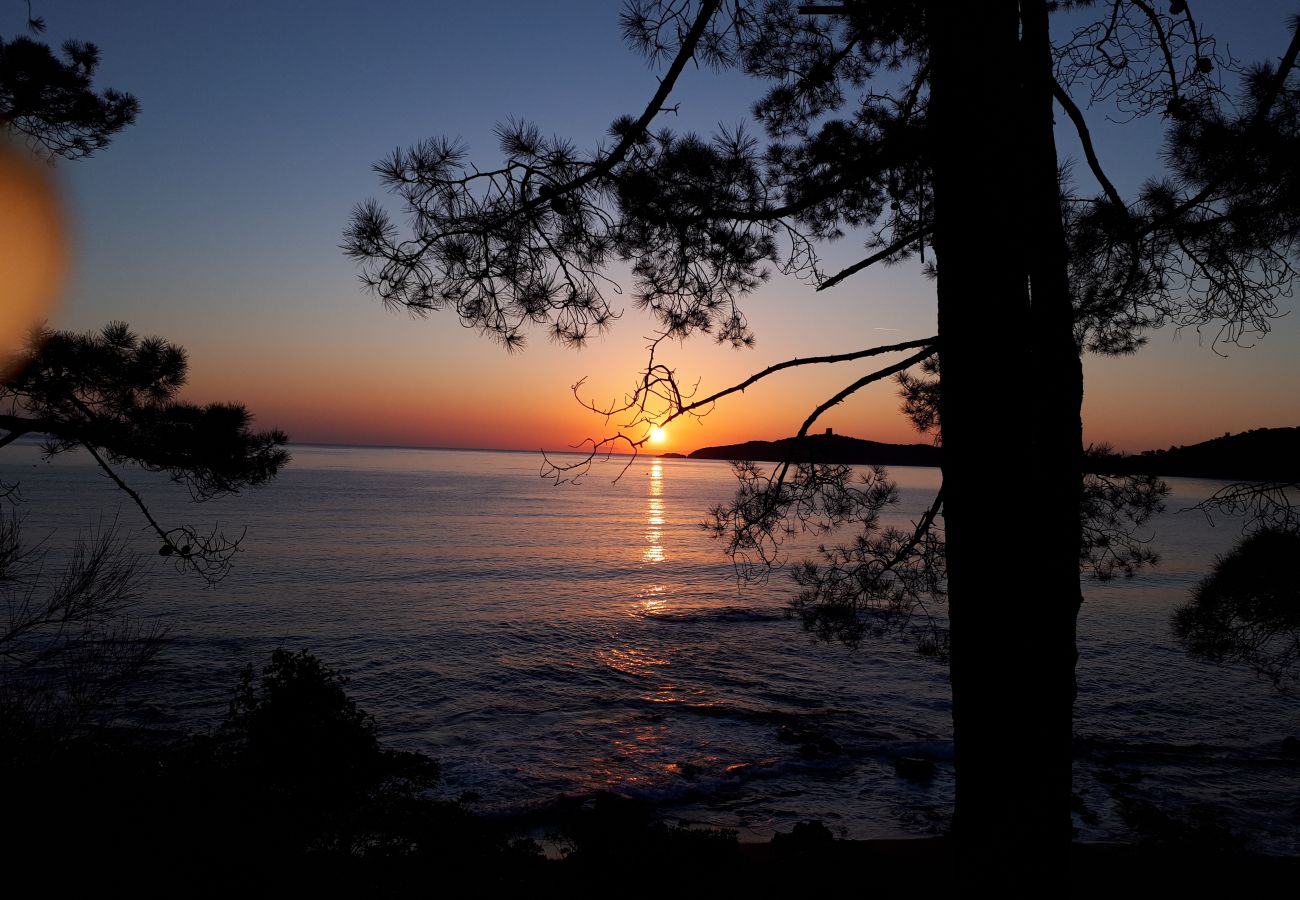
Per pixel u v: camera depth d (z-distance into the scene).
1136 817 12.22
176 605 30.12
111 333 6.34
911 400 7.14
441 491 136.88
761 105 6.35
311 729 6.61
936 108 4.16
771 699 20.12
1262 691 21.77
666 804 13.28
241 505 85.94
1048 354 4.25
